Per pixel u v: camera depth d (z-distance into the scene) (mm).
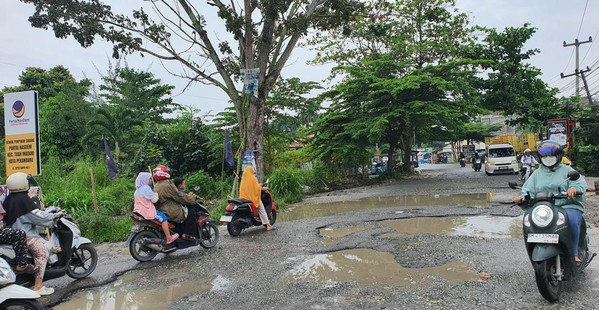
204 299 5035
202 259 7047
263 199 9719
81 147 24234
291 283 5414
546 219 4223
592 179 17625
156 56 13922
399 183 21016
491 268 5523
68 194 11664
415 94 21641
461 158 41469
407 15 26766
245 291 5227
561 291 4547
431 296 4645
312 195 18078
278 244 7824
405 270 5707
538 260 4105
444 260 6035
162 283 5836
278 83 19672
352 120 22141
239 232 8992
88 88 31328
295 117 20719
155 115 29266
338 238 8016
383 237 7848
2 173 16141
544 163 4707
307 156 24234
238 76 14633
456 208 11000
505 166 22891
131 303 5094
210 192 16188
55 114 24469
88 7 12984
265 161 20500
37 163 7879
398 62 22953
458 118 21109
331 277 5574
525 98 26000
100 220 9805
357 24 25297
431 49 25344
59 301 5289
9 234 4930
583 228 4672
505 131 60188
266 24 13594
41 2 12789
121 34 13297
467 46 26156
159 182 7516
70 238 5910
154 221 7086
